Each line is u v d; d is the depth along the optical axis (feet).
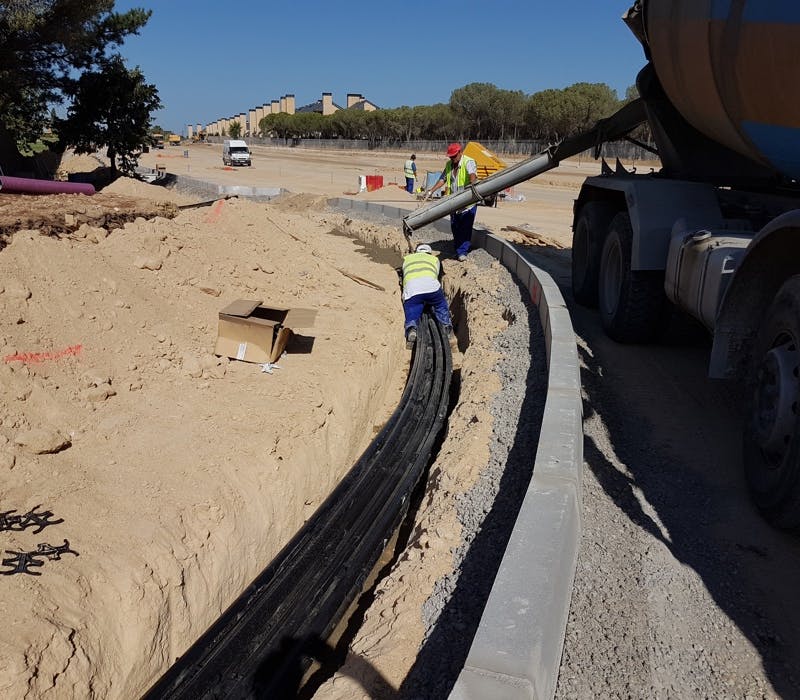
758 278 11.82
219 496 15.06
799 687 7.86
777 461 10.54
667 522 10.97
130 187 49.60
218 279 26.11
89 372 17.99
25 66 69.92
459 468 13.73
